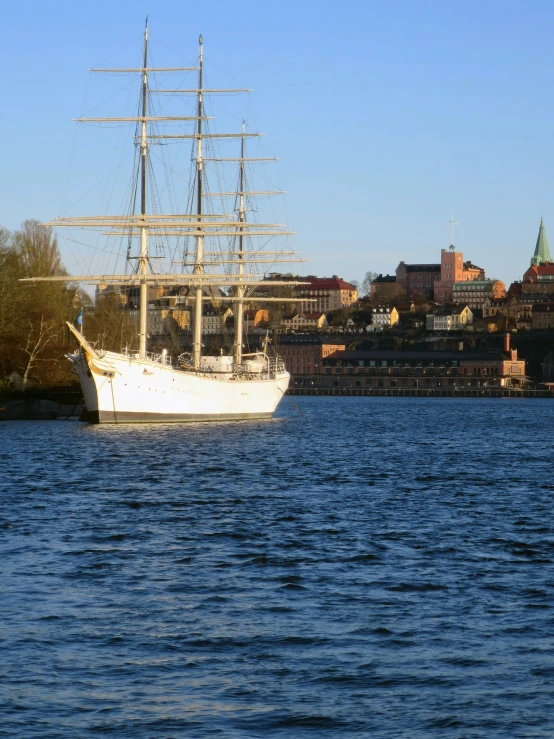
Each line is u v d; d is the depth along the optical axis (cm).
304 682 3512
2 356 18288
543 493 8688
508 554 5669
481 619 4256
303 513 7200
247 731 3111
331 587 4800
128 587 4744
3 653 3753
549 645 3909
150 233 16950
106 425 14975
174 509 7300
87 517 6819
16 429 15175
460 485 9231
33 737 3048
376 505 7712
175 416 16175
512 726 3159
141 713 3234
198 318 18125
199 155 18562
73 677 3531
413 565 5319
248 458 11575
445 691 3434
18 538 5938
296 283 19038
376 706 3309
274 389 19825
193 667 3647
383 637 4000
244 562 5356
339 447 13738
